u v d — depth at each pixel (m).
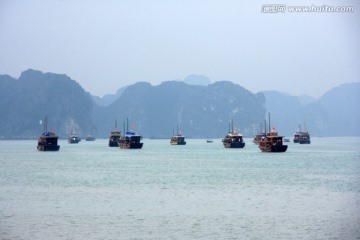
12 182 107.69
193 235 56.00
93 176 121.75
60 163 172.12
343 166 152.12
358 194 86.25
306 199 80.62
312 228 59.00
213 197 83.56
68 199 81.38
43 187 98.19
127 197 83.81
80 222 62.44
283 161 178.12
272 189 94.12
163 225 60.81
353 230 57.88
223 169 142.88
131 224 61.41
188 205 75.12
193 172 133.00
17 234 56.34
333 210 70.25
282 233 56.78
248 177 118.12
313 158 196.38
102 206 74.31
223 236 55.50
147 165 161.25
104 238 54.69
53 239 54.25
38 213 68.56
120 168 148.12
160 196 84.94
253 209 71.44
